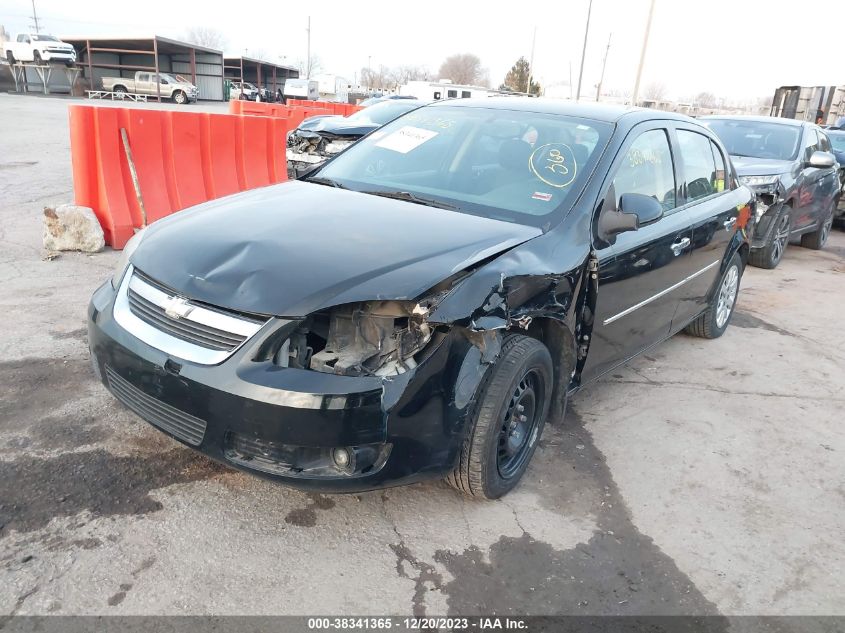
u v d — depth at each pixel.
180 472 3.09
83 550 2.56
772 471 3.69
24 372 3.85
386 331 2.55
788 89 24.98
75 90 39.78
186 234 2.95
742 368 5.15
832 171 9.89
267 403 2.39
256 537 2.74
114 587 2.41
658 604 2.62
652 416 4.20
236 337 2.49
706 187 4.85
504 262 2.86
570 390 3.57
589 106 4.17
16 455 3.08
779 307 6.93
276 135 8.41
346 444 2.45
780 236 8.53
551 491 3.29
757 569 2.89
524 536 2.93
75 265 5.90
